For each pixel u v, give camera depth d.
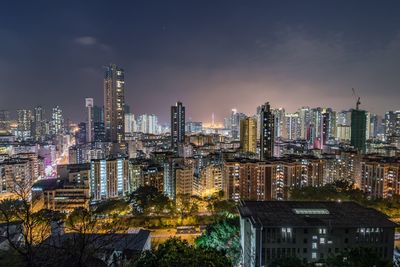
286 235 86.69
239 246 97.62
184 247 52.75
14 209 37.59
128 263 47.72
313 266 51.44
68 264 30.67
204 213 154.62
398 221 138.38
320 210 97.69
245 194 179.12
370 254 45.31
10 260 34.88
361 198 157.62
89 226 36.34
